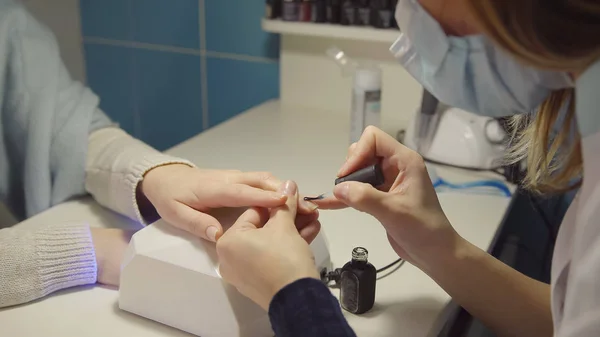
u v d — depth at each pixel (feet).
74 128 3.44
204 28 5.38
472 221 3.25
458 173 3.89
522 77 1.98
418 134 4.09
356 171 2.50
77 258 2.58
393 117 4.92
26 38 3.60
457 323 2.67
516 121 2.78
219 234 2.38
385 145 2.51
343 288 2.42
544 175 2.34
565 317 1.78
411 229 2.40
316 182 3.67
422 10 1.99
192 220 2.48
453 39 2.00
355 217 3.23
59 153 3.41
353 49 4.88
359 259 2.41
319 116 4.98
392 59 4.77
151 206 3.11
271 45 5.22
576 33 1.64
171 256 2.33
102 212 3.26
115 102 6.02
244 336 2.21
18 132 3.57
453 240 2.45
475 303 2.46
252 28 5.22
